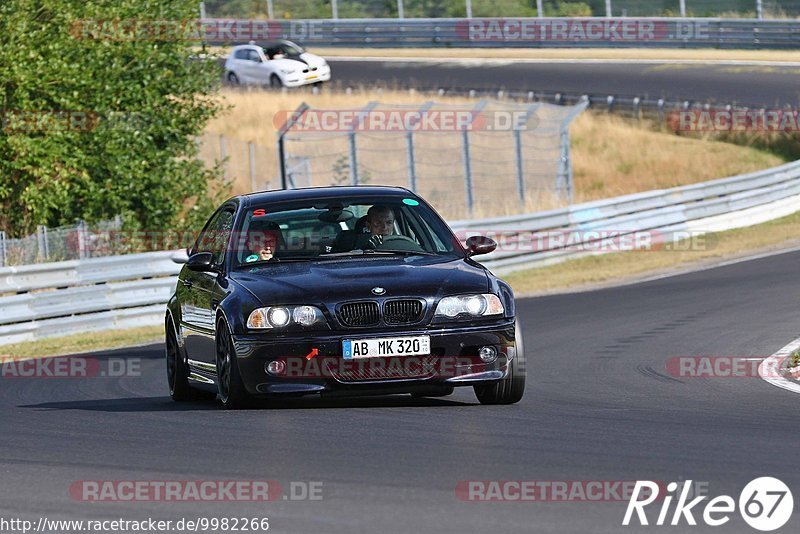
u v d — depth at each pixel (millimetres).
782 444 21438
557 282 66250
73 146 71000
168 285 60406
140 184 74250
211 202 78875
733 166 115562
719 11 157875
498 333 26422
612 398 28734
